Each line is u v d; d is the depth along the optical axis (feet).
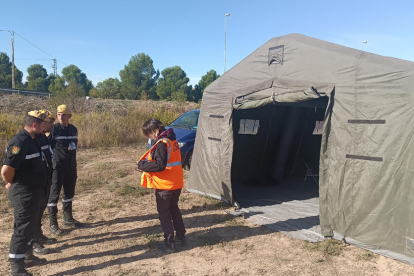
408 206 12.53
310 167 30.09
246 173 27.58
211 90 21.84
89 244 14.82
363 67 13.97
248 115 24.59
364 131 13.78
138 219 17.94
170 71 209.67
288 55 17.16
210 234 16.10
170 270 12.63
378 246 13.48
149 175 13.73
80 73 271.49
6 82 216.95
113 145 42.22
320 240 15.08
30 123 11.76
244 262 13.26
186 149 28.48
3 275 11.92
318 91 15.35
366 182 13.69
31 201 11.71
